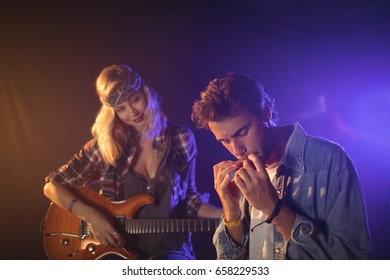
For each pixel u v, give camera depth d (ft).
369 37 8.85
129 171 8.63
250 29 9.18
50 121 9.25
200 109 6.01
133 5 9.48
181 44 9.26
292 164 5.78
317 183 5.58
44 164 9.15
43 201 9.09
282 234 5.51
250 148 6.02
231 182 6.18
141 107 8.87
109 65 9.31
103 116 8.96
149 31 9.37
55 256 8.54
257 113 6.02
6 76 9.55
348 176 5.37
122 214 8.47
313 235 5.30
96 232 8.43
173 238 8.35
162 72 9.16
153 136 8.74
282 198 5.78
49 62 9.50
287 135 5.99
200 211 8.41
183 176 8.59
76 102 9.21
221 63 9.17
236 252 5.90
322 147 5.64
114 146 8.75
